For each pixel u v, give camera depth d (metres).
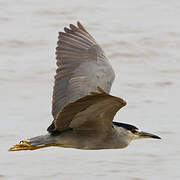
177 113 16.58
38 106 16.98
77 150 14.48
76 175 12.99
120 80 19.14
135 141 14.94
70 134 10.77
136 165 13.55
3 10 26.38
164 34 23.48
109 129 10.91
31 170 13.27
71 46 11.42
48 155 14.17
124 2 28.28
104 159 13.93
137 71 19.95
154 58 21.16
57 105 10.85
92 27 24.34
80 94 10.84
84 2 27.91
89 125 10.62
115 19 25.53
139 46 22.09
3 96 17.67
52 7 26.80
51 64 20.12
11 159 13.85
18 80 18.80
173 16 26.16
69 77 11.09
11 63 20.23
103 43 22.36
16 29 23.88
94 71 11.20
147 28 24.30
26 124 15.72
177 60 20.94
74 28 11.66
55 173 13.16
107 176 13.00
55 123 10.28
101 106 9.50
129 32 23.70
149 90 18.31
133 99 17.67
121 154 14.20
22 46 21.98
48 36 23.02
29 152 14.32
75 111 9.74
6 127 15.49
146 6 27.70
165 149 14.39
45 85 18.52
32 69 19.67
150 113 16.67
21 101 17.34
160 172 13.20
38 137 10.77
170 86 18.69
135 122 16.08
